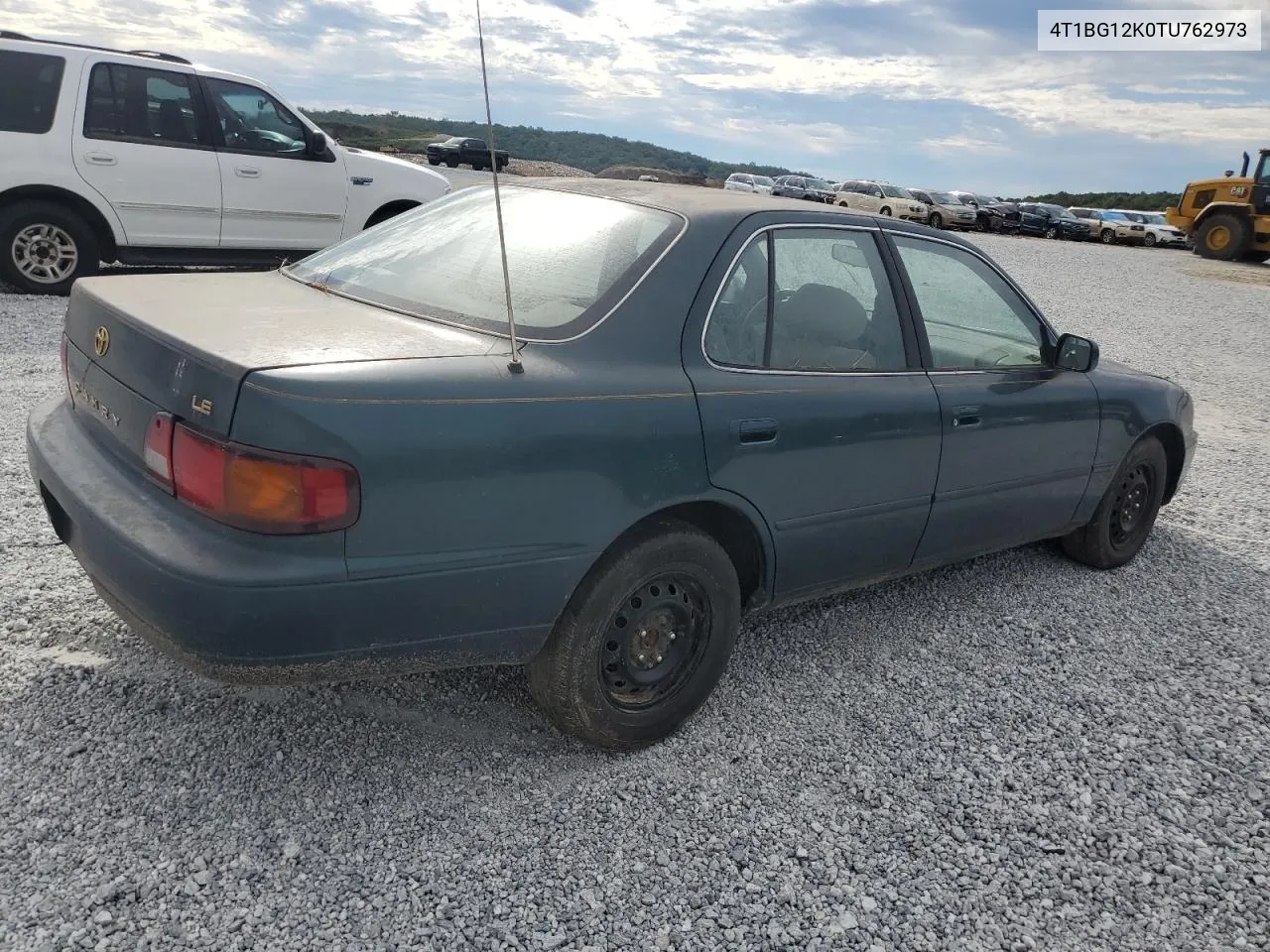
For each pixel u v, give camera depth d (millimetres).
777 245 3180
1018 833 2785
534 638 2609
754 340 3047
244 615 2205
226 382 2225
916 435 3445
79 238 8492
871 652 3748
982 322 3883
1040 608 4277
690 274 2912
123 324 2598
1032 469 4020
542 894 2377
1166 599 4508
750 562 3182
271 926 2199
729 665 3533
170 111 8656
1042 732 3305
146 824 2451
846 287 3377
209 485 2232
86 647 3160
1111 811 2922
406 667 2473
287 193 9273
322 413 2203
